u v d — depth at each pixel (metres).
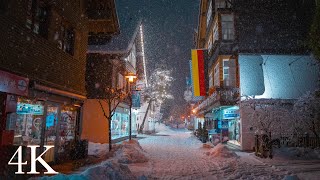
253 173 9.65
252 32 19.48
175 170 10.20
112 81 21.56
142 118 42.97
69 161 11.58
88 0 15.65
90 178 6.64
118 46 21.52
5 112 8.02
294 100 17.72
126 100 25.08
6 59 8.11
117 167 7.98
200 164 11.72
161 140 27.81
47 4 10.74
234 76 18.97
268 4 19.92
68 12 12.69
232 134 21.52
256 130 17.23
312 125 16.64
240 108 17.67
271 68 18.47
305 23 19.27
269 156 13.45
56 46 11.51
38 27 10.47
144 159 12.36
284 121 17.20
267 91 18.03
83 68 14.97
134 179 7.98
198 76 23.20
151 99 43.22
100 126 20.92
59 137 11.63
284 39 19.27
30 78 9.28
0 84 7.55
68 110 13.09
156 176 9.02
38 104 10.04
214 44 21.14
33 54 9.59
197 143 24.28
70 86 12.98
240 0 20.09
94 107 21.17
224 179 8.73
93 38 22.55
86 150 12.95
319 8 13.19
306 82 18.23
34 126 9.82
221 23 20.02
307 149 14.29
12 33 8.42
